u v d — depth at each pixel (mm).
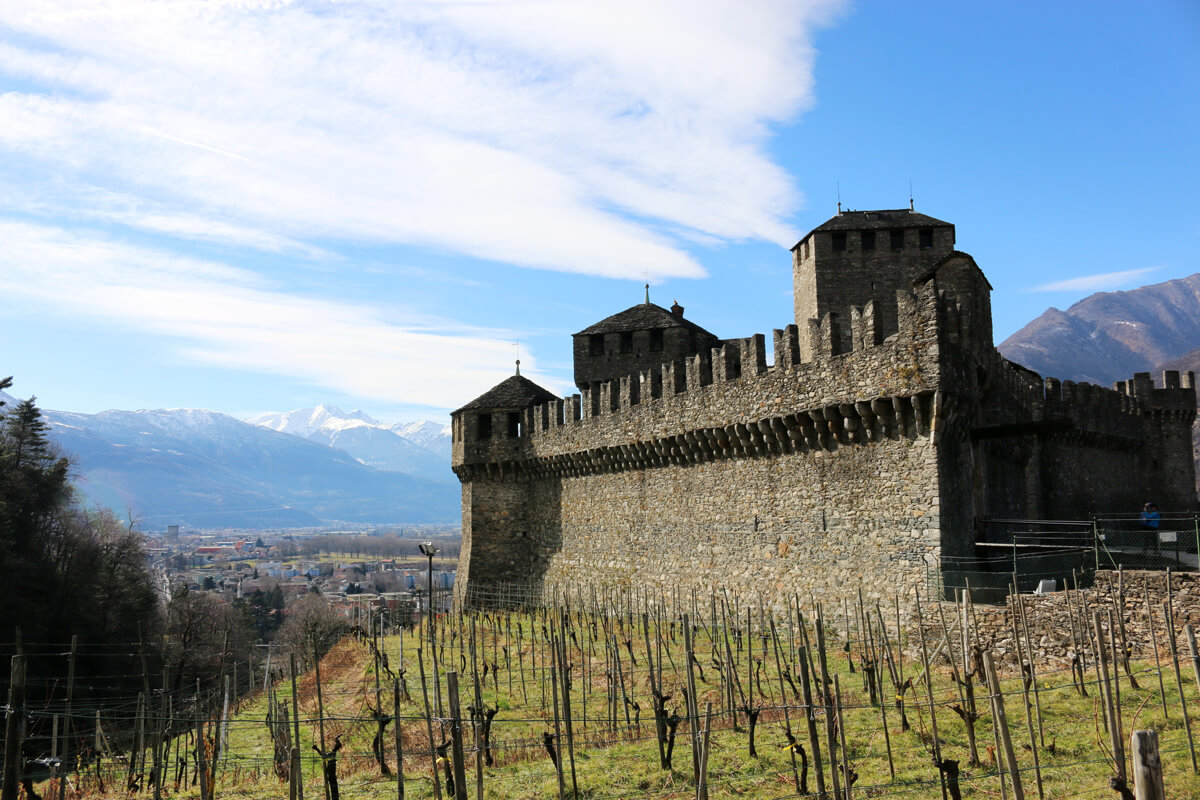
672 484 49594
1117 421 60781
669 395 49188
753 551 42281
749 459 42875
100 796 25172
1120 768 15789
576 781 19375
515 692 32062
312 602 125688
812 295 58125
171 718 25688
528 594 64562
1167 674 22875
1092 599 26312
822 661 17484
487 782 20625
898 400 33031
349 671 43500
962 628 24406
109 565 76250
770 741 21578
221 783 23984
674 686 29906
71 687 26938
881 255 57156
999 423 39594
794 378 38906
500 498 67500
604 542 56688
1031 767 16938
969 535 33438
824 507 37625
